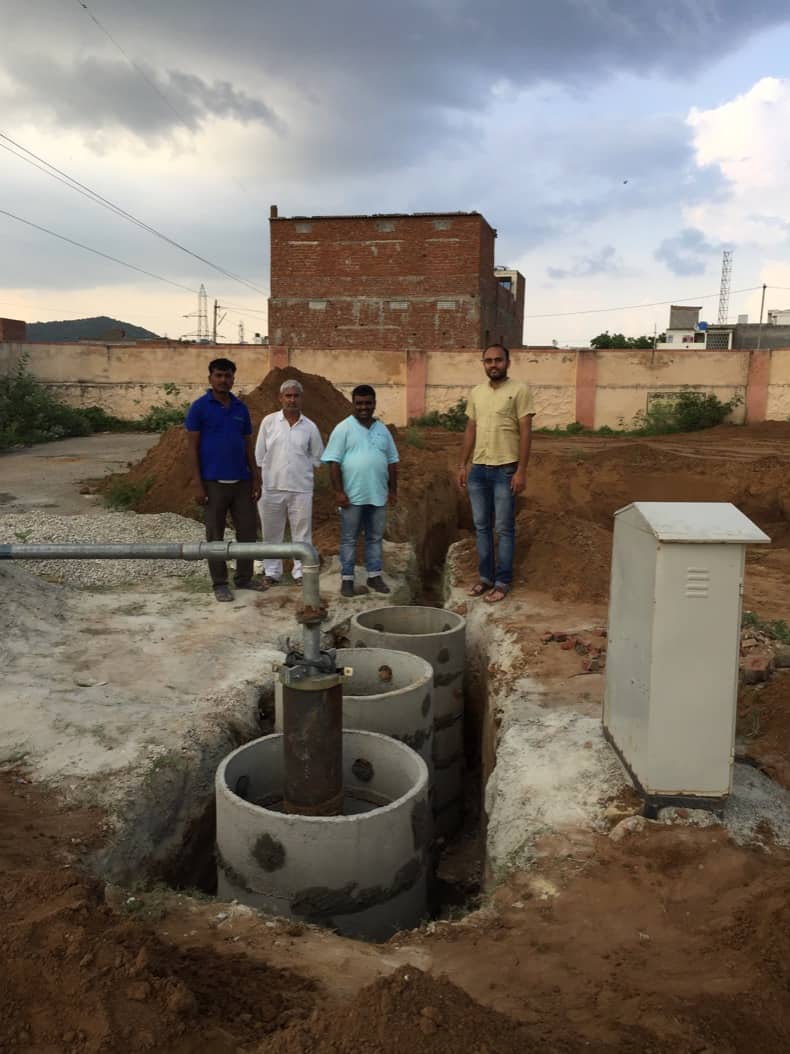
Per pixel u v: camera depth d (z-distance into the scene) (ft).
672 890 9.63
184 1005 6.59
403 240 108.99
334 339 112.27
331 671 11.93
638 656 11.25
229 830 11.39
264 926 9.36
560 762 12.86
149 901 9.75
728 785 10.84
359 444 22.89
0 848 10.69
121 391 85.10
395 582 25.64
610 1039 6.88
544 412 82.64
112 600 22.56
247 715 16.14
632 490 43.52
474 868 16.40
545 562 24.53
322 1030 6.36
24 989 6.53
